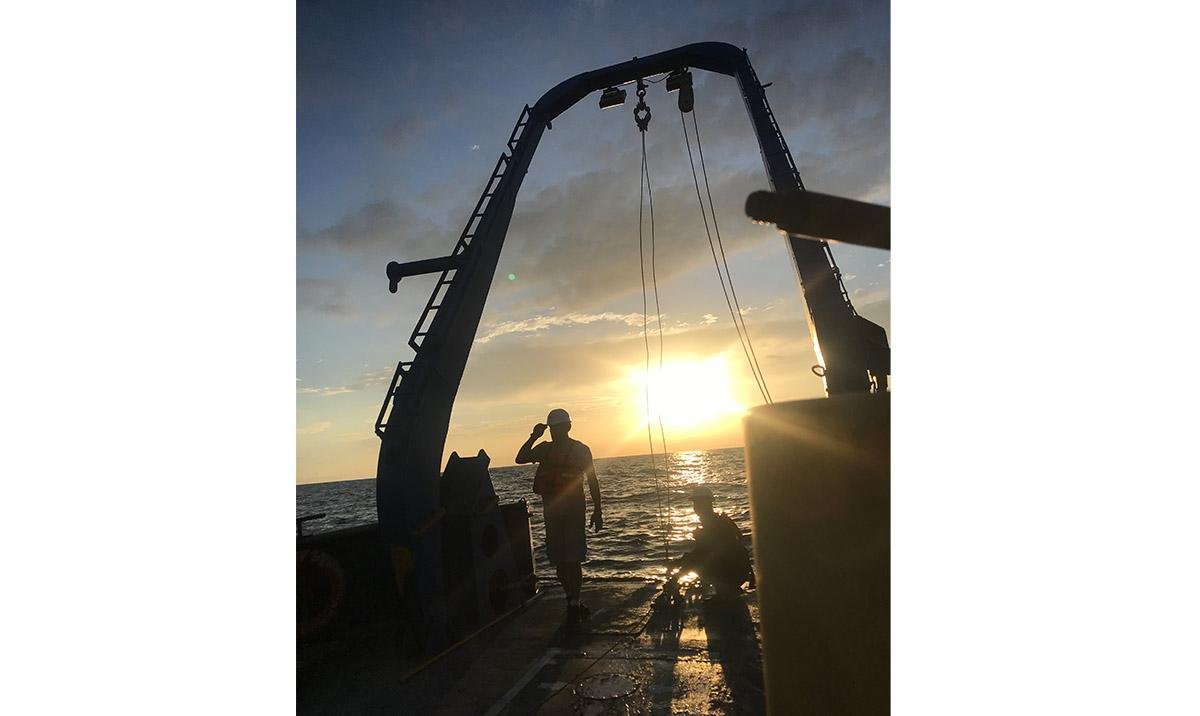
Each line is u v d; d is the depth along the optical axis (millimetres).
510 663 3594
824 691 727
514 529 5223
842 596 704
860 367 5047
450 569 4316
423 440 4145
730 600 4391
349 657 3836
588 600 4953
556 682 3264
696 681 3123
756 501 849
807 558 750
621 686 3125
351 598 4145
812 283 5262
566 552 4230
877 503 678
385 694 3258
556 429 4367
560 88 6383
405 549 3875
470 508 4352
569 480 4281
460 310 4648
